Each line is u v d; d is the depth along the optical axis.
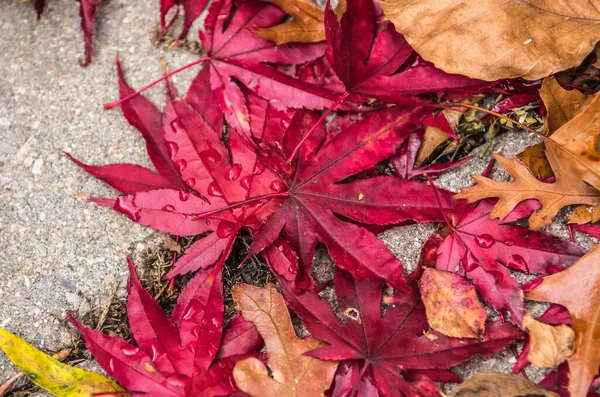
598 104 0.40
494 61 0.41
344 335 0.40
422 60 0.42
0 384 0.42
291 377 0.40
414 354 0.40
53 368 0.41
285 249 0.41
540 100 0.42
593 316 0.40
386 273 0.40
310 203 0.41
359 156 0.41
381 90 0.42
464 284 0.40
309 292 0.41
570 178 0.41
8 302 0.42
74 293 0.42
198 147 0.42
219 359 0.41
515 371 0.40
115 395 0.41
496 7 0.41
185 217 0.41
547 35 0.41
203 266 0.41
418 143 0.42
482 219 0.41
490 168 0.42
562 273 0.40
